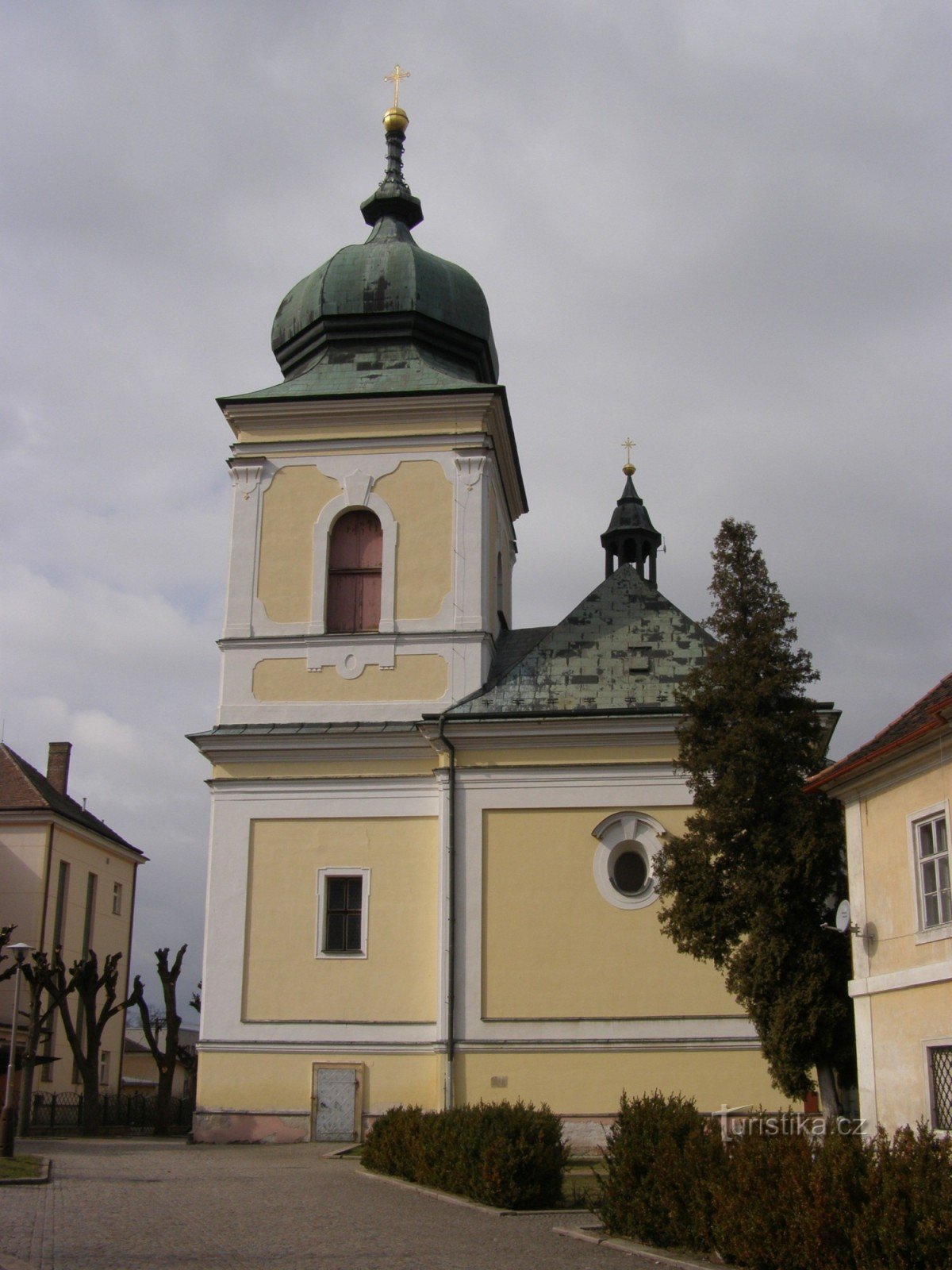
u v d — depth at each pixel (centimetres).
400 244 3938
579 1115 2953
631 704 3225
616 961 3044
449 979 3067
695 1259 1548
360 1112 3092
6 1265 1312
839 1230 1380
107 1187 2091
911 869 2141
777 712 2498
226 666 3472
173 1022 4225
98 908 5991
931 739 2083
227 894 3275
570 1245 1638
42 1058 3769
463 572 3462
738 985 2417
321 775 3319
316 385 3688
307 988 3188
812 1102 2884
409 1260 1459
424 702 3378
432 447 3562
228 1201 1942
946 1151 1359
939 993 2036
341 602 3531
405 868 3238
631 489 4944
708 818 2472
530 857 3131
